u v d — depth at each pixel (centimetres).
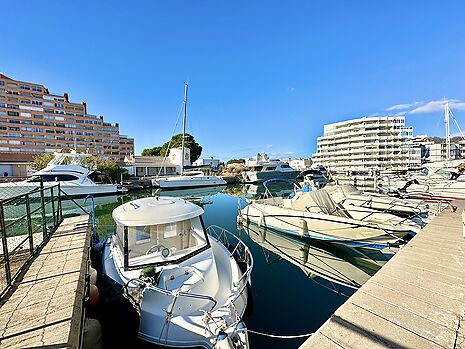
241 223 1174
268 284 577
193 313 341
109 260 477
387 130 6688
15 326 227
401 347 208
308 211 910
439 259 402
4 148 6241
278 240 954
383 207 988
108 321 341
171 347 314
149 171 4475
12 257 419
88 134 7781
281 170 3947
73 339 212
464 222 523
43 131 6881
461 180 1566
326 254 806
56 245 459
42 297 277
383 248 739
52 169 1994
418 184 1614
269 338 388
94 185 2130
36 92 6775
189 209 495
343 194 1116
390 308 264
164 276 378
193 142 5928
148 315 334
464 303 272
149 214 453
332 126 7869
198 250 453
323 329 232
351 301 278
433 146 5656
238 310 368
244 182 3784
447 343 212
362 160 6425
